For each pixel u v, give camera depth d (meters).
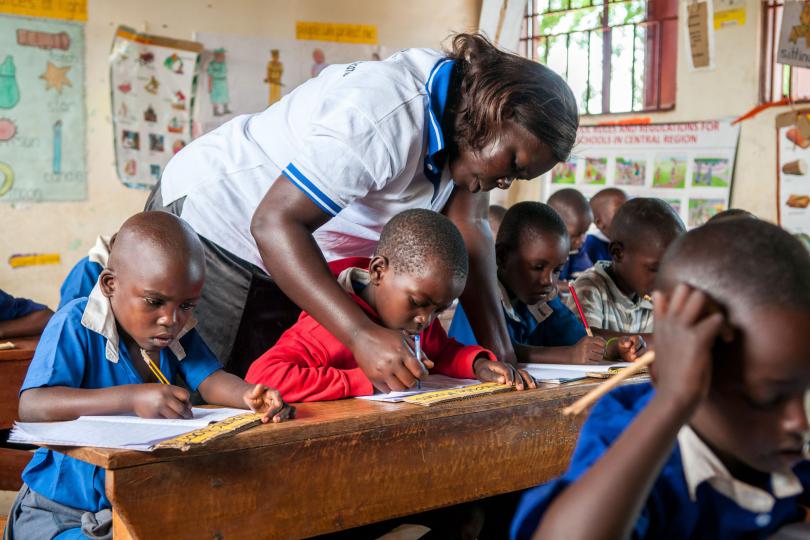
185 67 5.02
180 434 1.39
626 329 2.79
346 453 1.54
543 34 6.02
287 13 5.34
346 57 5.58
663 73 5.60
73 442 1.34
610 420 0.99
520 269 2.49
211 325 2.14
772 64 5.28
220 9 5.11
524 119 1.77
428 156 1.89
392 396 1.74
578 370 2.08
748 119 5.35
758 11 5.26
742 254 0.84
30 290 4.63
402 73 1.86
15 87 4.53
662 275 0.90
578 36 5.88
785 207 5.27
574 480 0.90
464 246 1.90
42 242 4.65
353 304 1.77
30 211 4.61
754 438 0.87
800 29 5.13
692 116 5.52
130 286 1.61
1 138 4.50
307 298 1.77
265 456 1.45
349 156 1.76
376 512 1.60
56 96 4.64
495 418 1.75
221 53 5.14
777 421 0.85
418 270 1.83
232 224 2.10
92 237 4.80
